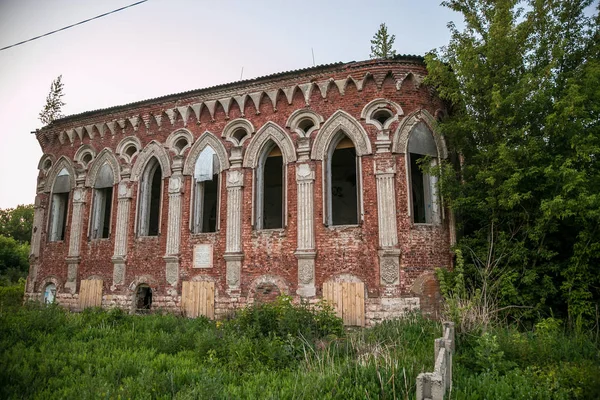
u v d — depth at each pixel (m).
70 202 23.80
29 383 8.62
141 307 20.70
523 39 15.62
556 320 13.34
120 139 22.67
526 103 15.04
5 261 47.06
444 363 7.91
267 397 7.79
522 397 7.93
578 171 13.99
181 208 20.23
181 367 10.13
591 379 8.57
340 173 25.62
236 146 19.38
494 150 15.21
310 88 18.38
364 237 16.66
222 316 17.95
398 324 14.02
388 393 7.89
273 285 17.56
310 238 17.20
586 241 14.09
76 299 22.12
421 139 17.47
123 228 21.47
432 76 16.56
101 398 7.79
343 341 12.36
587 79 14.28
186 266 19.53
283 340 12.24
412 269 16.17
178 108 21.06
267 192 27.41
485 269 14.68
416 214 21.88
